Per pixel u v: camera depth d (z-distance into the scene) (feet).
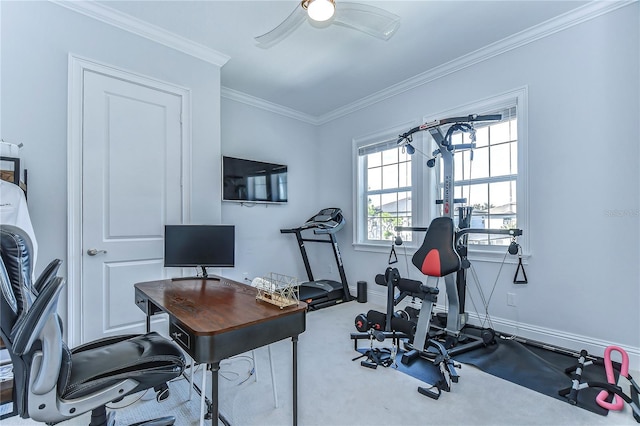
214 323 4.23
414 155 11.82
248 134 13.26
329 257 15.24
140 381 4.00
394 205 12.89
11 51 6.62
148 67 8.52
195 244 7.55
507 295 9.21
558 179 8.29
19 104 6.68
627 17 7.29
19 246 3.66
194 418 5.53
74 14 7.39
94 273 7.59
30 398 3.34
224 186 11.93
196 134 9.38
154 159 8.61
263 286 5.62
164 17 8.05
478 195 10.27
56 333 3.42
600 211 7.64
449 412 5.62
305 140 15.44
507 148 9.59
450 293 8.64
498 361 7.55
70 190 7.25
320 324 10.52
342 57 10.10
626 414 5.47
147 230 8.43
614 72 7.46
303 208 15.28
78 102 7.42
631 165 7.23
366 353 7.89
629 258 7.25
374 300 13.20
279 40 7.43
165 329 8.57
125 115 8.14
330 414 5.59
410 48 9.59
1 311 3.45
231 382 6.77
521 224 8.96
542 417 5.44
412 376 6.95
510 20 8.28
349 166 14.40
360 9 6.32
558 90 8.30
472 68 10.08
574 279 8.01
